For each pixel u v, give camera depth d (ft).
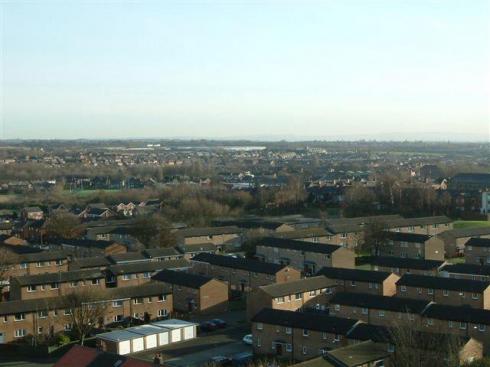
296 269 423.23
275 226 556.51
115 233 569.64
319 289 357.20
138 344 296.10
